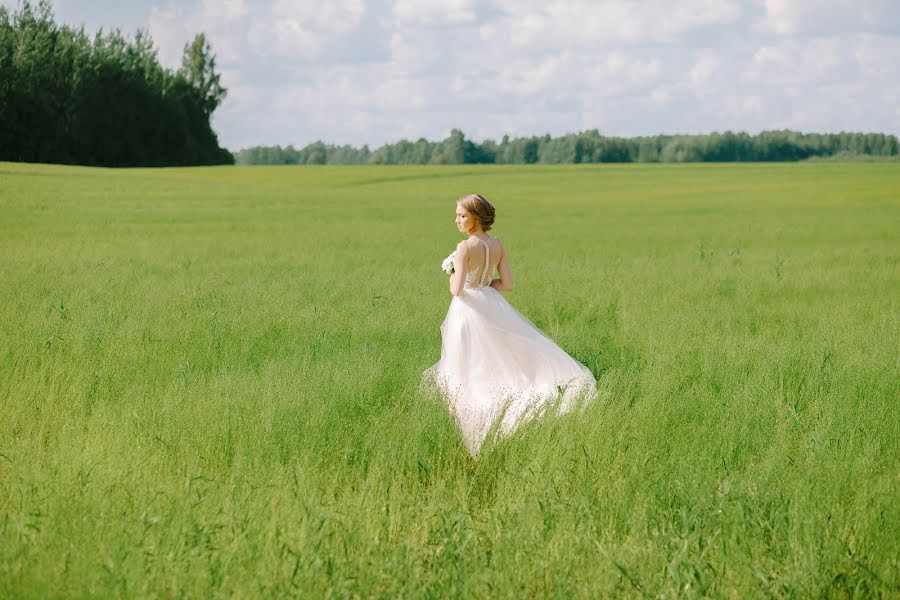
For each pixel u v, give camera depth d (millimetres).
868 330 8602
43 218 25344
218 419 5504
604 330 9008
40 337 7805
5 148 98812
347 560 3775
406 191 54094
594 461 5043
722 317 9836
